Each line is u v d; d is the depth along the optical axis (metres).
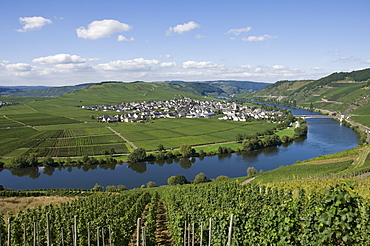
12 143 131.62
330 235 12.62
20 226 26.84
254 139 127.06
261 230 18.23
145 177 92.69
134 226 31.66
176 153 114.81
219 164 104.62
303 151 119.44
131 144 132.88
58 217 29.23
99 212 35.88
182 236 24.88
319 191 35.66
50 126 177.88
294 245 15.79
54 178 92.38
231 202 34.31
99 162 107.62
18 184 86.88
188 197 39.22
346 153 89.81
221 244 20.88
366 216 14.75
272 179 66.75
